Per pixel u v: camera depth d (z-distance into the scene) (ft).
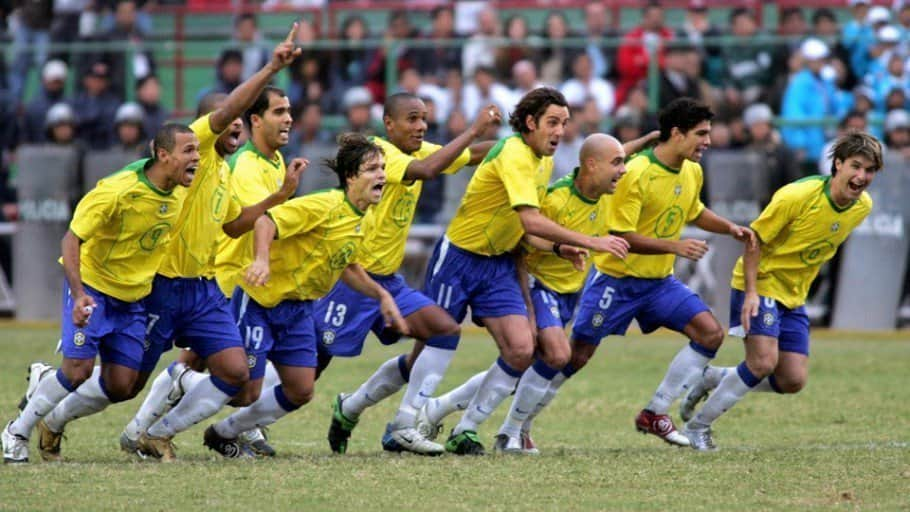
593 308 109.40
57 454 98.58
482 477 89.20
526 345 102.22
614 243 97.09
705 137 104.94
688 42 201.46
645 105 200.64
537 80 205.67
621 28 227.61
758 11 230.68
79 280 88.48
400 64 208.33
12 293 209.36
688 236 193.06
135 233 91.30
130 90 212.43
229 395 97.14
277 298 98.22
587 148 102.32
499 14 237.45
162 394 98.99
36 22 233.76
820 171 196.85
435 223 199.11
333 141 205.05
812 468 93.45
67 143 206.28
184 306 95.91
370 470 91.81
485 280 104.68
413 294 106.01
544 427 123.95
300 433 119.03
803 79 199.11
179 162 89.25
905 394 141.69
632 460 97.40
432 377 103.76
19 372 152.97
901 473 91.35
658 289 109.91
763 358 106.11
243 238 99.19
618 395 143.02
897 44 201.98
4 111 210.79
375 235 105.81
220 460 97.40
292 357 100.07
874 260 194.70
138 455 99.71
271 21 244.63
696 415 109.09
